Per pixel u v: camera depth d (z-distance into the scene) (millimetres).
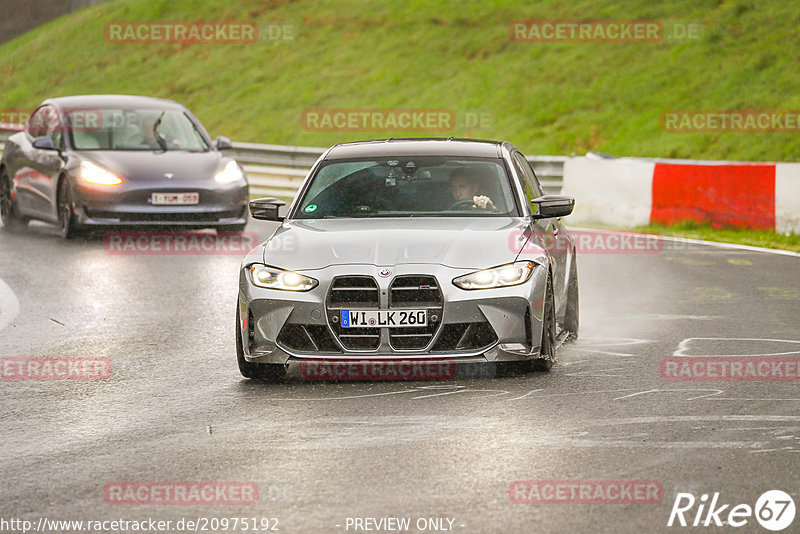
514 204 28469
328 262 25375
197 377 26719
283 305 25172
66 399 24578
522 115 104438
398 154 30109
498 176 29266
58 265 45875
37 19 160375
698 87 102188
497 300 24938
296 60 126062
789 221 57594
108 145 54219
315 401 23844
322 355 24938
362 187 29062
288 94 117500
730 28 111375
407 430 21156
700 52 108188
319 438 20734
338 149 30906
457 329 24844
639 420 21656
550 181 67562
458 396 23984
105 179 50969
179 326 33656
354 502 16859
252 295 25547
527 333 25219
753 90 99312
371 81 116812
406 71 117500
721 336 30797
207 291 39938
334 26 132375
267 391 25047
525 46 117375
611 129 98562
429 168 29578
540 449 19656
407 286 24922
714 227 60281
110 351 30078
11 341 31641
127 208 50812
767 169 58438
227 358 29062
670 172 61719
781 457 18984
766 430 20797
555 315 26953
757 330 31672
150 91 126938
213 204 52031
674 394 23859
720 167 60000
